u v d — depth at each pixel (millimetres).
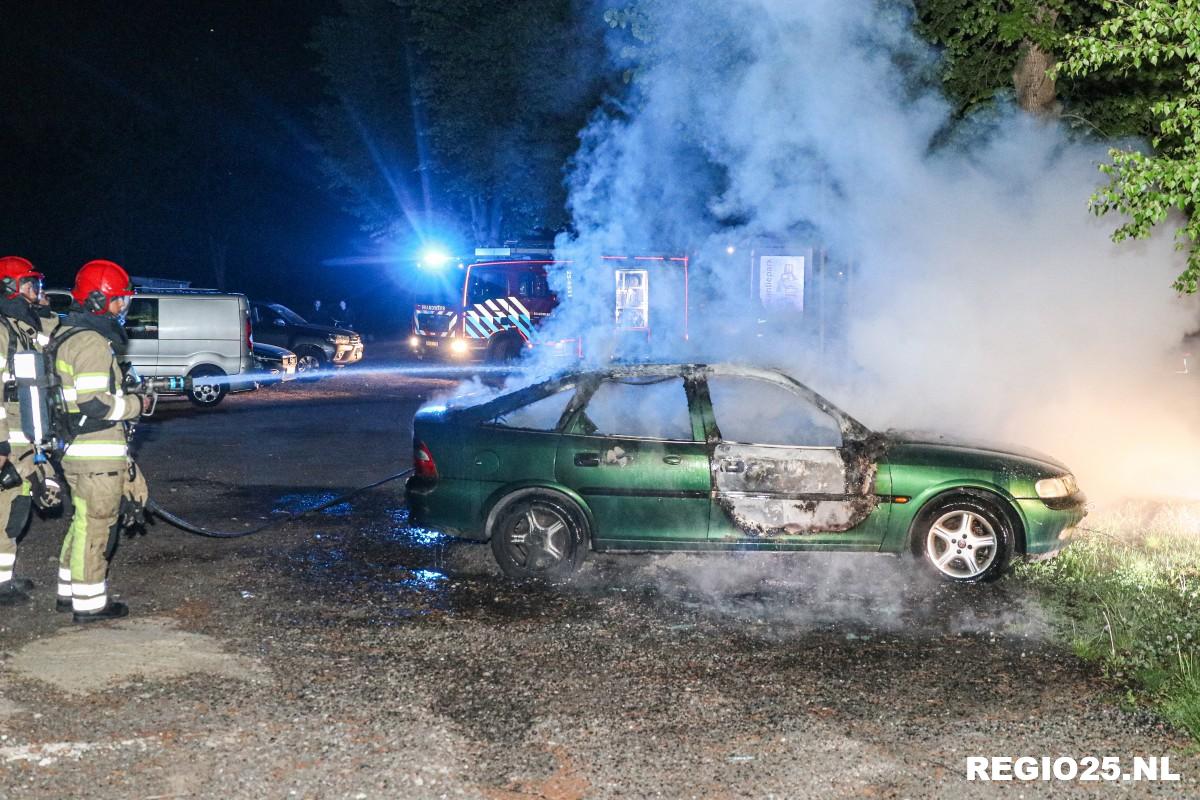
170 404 17344
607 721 5059
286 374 20281
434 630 6336
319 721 4984
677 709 5215
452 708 5172
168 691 5297
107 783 4352
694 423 7473
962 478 7359
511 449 7426
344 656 5859
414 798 4285
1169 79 10211
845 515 7332
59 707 5074
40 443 6180
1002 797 4391
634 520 7379
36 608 6594
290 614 6598
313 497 10156
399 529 8875
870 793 4406
